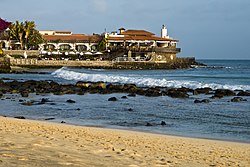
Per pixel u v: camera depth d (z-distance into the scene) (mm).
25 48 116250
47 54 108938
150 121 22469
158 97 35156
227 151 13734
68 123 21344
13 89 41406
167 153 12648
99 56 112750
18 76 69875
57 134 15172
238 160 12055
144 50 110812
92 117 23984
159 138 16312
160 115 24781
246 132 18984
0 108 27875
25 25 115500
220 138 17328
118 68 102188
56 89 41562
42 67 97125
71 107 28766
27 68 94062
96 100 33438
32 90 40906
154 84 48188
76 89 41594
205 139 16797
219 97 33656
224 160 11930
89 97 35875
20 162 8875
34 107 28609
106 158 10602
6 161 8836
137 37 120875
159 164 10383
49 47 122562
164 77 62875
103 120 22797
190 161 11391
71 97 35875
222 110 26641
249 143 15961
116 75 65875
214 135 18125
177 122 22062
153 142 15016
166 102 31500
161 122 21625
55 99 34125
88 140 14117
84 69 95250
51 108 28109
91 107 28797
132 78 54875
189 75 73438
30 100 33000
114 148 12625
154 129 19750
